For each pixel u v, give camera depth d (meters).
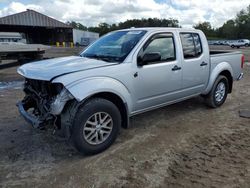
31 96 3.80
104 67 3.35
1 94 6.89
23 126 4.44
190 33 4.65
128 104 3.64
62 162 3.26
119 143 3.77
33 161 3.29
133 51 3.69
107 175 2.96
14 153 3.48
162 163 3.20
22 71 3.63
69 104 3.15
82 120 3.17
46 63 3.68
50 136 4.02
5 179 2.90
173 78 4.26
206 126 4.45
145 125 4.50
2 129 4.30
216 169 3.05
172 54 4.25
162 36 4.10
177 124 4.56
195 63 4.66
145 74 3.79
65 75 3.05
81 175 2.96
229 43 44.94
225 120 4.76
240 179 2.85
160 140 3.88
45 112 3.32
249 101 6.15
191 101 6.03
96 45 4.39
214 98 5.36
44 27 48.47
